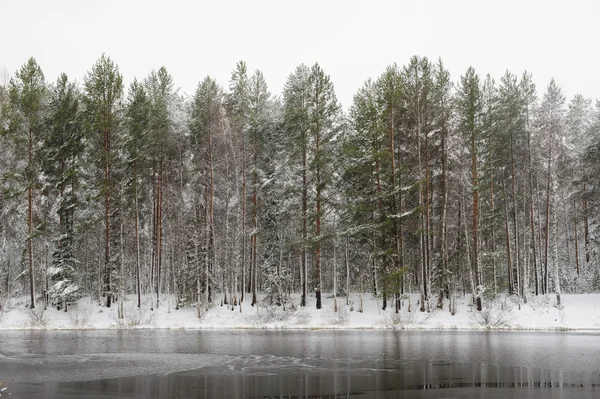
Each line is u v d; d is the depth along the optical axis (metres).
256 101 41.62
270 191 41.66
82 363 20.92
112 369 19.62
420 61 38.28
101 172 39.97
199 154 41.88
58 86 40.72
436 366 20.05
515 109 40.09
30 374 18.73
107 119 38.72
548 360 21.30
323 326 34.25
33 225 40.03
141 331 32.69
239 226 40.88
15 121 37.69
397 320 34.56
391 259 35.72
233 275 40.62
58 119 38.88
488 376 18.08
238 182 41.31
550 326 33.25
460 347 25.11
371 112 37.12
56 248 41.88
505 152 40.16
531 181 41.53
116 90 39.75
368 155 36.94
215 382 17.22
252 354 23.17
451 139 38.53
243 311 39.41
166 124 42.06
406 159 39.19
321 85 39.03
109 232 41.91
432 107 38.34
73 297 39.25
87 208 40.84
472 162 37.12
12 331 32.72
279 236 41.69
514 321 35.09
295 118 38.62
